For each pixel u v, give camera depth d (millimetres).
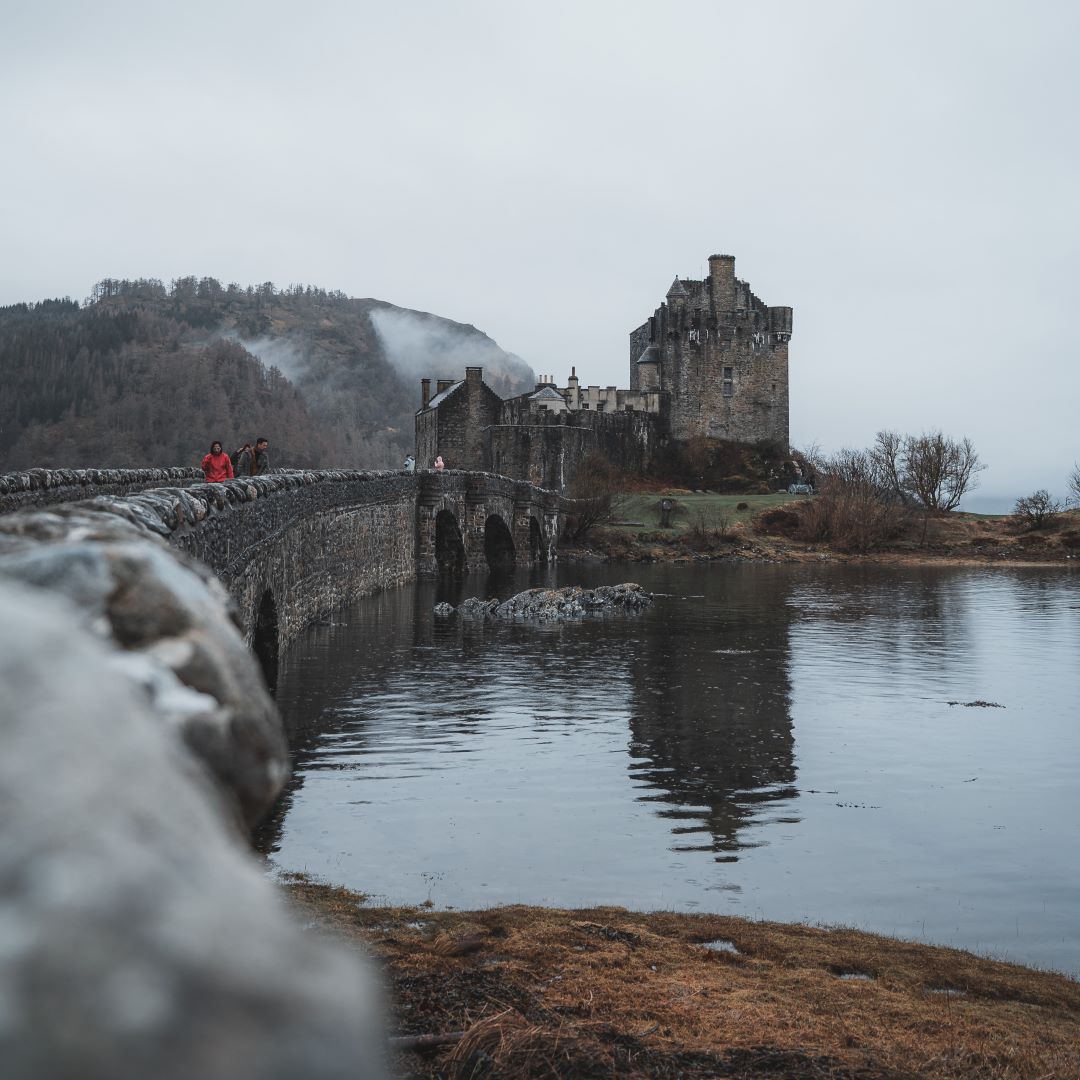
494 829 14180
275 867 12391
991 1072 7410
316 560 33000
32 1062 697
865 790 16828
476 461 107938
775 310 115562
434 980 8492
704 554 85062
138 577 1765
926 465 109375
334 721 20781
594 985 8750
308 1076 747
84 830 836
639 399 114875
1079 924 11422
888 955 10180
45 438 186500
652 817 14992
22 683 951
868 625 40156
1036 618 43125
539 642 32906
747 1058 7332
